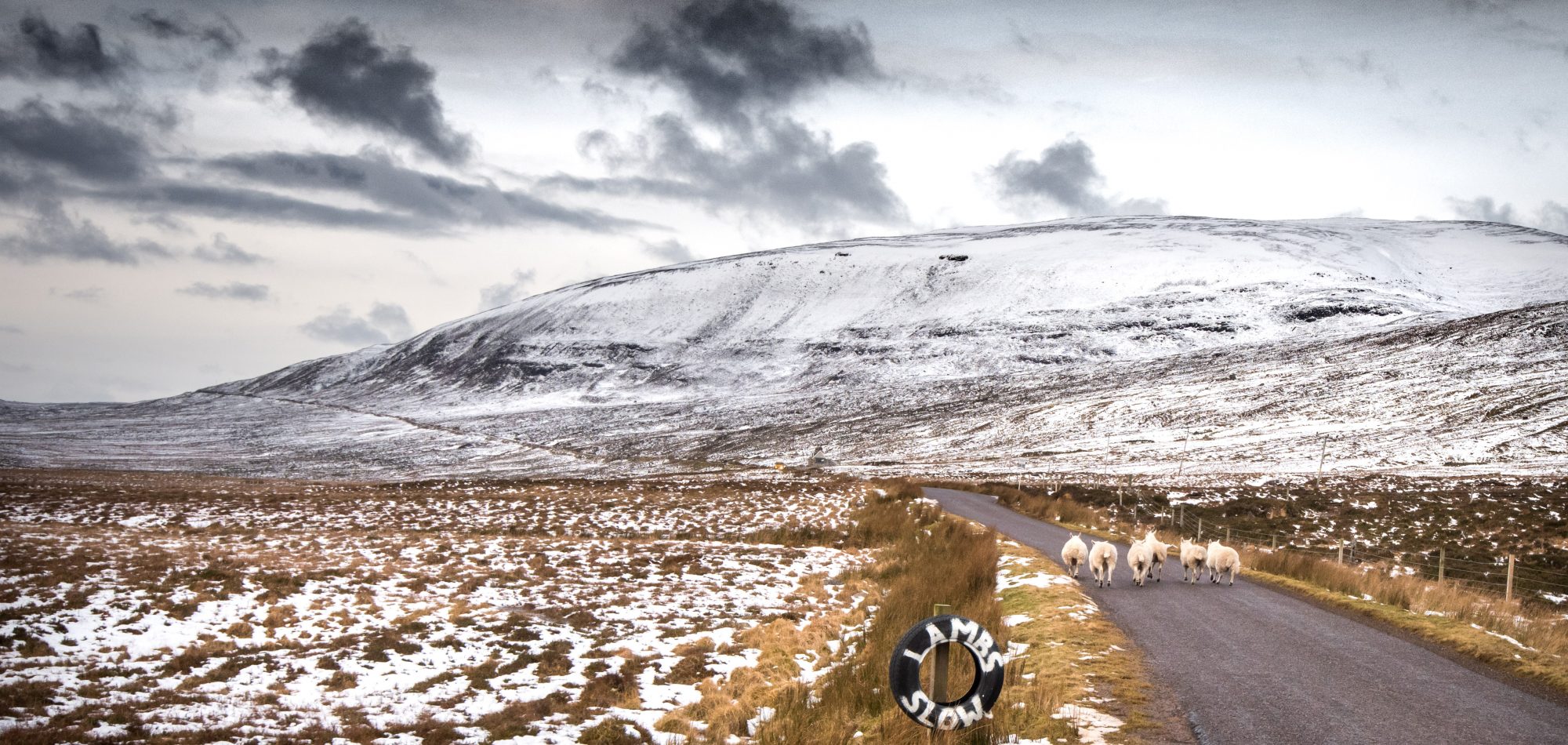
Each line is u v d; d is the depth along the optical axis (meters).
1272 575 21.45
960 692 10.96
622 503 46.59
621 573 25.70
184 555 25.23
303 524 37.56
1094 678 11.30
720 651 17.20
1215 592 18.62
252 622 18.20
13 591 19.06
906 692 9.04
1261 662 12.27
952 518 36.59
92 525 34.88
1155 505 47.47
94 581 20.61
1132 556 19.31
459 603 20.34
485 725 12.55
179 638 16.78
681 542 33.38
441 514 41.94
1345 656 12.73
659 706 13.70
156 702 13.02
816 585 24.66
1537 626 14.60
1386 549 35.59
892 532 35.91
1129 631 14.25
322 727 12.21
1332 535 38.88
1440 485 45.94
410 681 14.79
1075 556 20.81
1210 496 48.41
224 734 11.69
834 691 12.50
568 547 30.45
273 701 13.43
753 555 30.09
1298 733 9.24
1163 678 11.30
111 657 15.35
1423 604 16.64
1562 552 33.03
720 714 12.63
